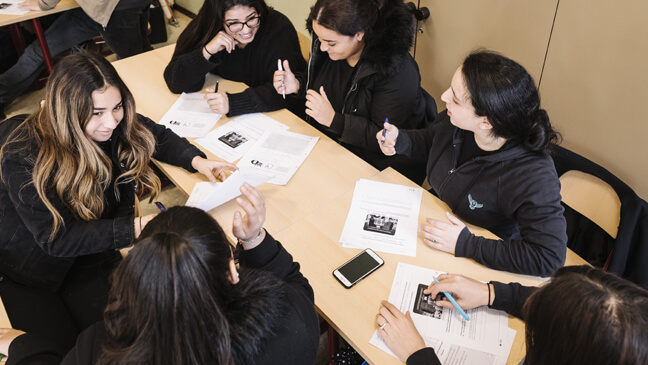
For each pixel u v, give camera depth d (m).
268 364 1.03
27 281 1.76
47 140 1.56
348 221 1.77
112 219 1.80
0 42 3.71
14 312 1.69
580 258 1.82
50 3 3.12
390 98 2.12
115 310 0.93
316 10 1.99
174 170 2.01
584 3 2.21
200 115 2.28
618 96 2.28
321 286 1.56
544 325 0.99
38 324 1.68
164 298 0.85
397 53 2.01
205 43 2.34
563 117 2.54
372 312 1.48
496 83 1.46
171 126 2.21
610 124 2.36
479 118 1.54
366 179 1.95
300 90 2.38
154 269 0.85
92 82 1.49
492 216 1.74
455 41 2.82
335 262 1.63
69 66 1.48
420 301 1.51
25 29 3.79
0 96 3.53
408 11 1.99
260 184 1.84
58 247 1.65
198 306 0.87
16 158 1.55
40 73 3.73
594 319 0.91
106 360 0.91
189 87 2.40
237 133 2.19
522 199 1.60
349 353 1.86
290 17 3.96
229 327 0.98
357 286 1.56
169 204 2.92
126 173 1.79
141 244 0.88
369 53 2.02
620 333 0.89
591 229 1.99
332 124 2.16
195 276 0.86
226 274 0.96
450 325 1.44
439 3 2.78
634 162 2.35
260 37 2.40
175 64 2.39
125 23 3.43
